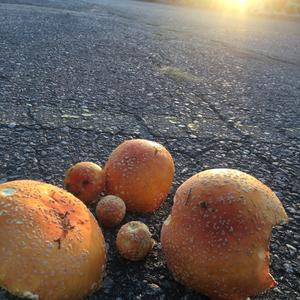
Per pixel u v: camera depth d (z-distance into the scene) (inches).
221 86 29.2
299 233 12.5
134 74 29.4
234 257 8.6
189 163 16.6
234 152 18.2
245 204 8.9
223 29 61.2
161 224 12.0
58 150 16.2
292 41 55.9
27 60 29.8
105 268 9.8
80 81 26.1
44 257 8.0
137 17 64.8
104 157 16.1
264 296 9.9
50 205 8.8
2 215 8.3
